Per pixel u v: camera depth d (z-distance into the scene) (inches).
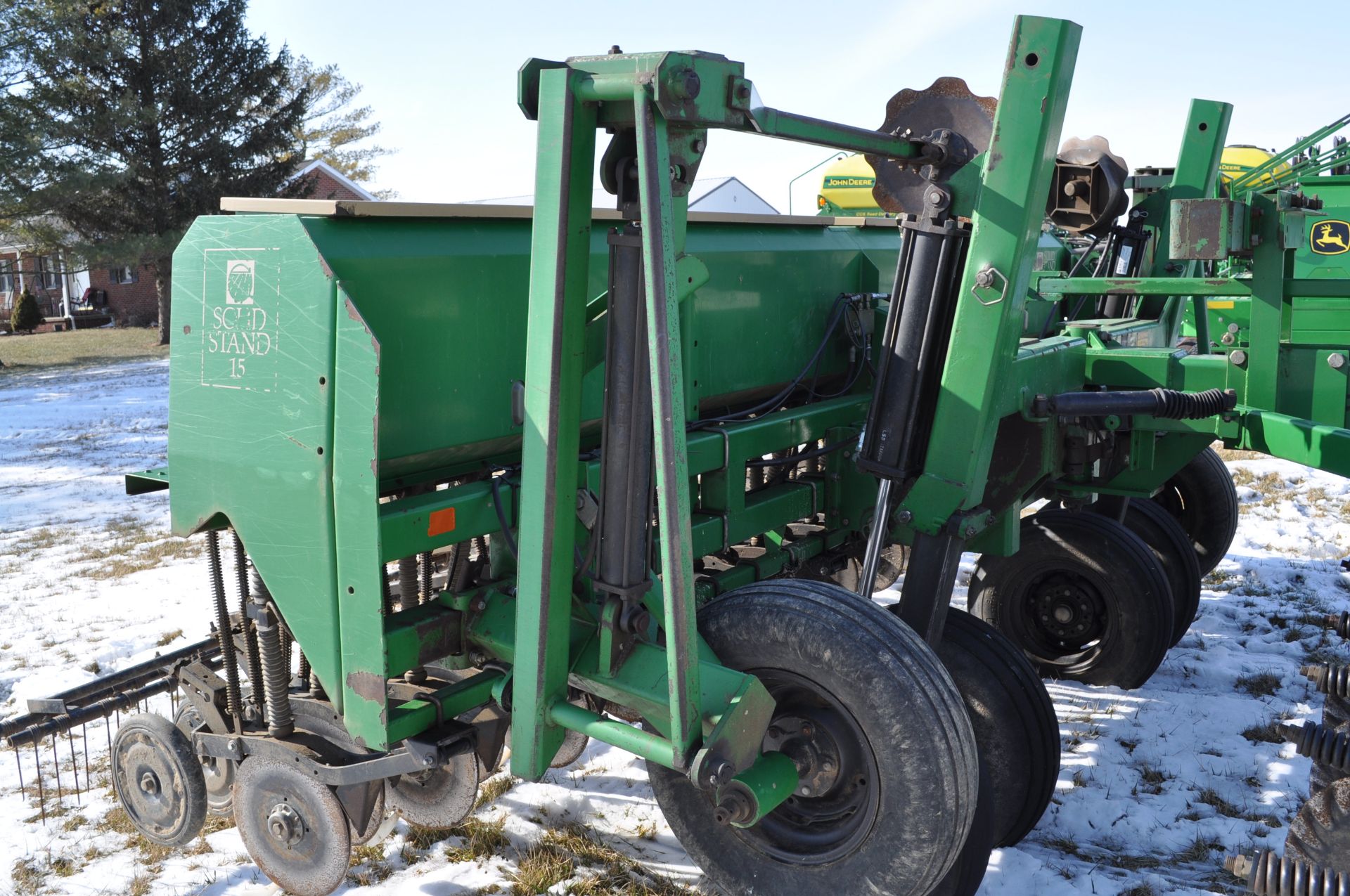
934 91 124.8
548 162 99.3
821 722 109.0
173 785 140.1
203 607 288.5
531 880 138.0
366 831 128.9
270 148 1282.0
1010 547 153.7
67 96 1127.6
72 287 1827.0
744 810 101.9
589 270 118.2
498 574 127.5
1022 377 138.6
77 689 152.7
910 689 99.9
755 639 107.8
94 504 475.8
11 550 384.2
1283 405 168.6
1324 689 130.3
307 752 127.4
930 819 99.4
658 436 93.4
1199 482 246.1
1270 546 300.5
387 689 112.2
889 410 128.9
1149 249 203.9
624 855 146.3
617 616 107.3
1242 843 148.3
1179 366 159.6
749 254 161.8
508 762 176.6
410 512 110.7
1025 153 116.8
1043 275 185.3
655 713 104.5
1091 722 188.9
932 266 125.6
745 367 161.8
